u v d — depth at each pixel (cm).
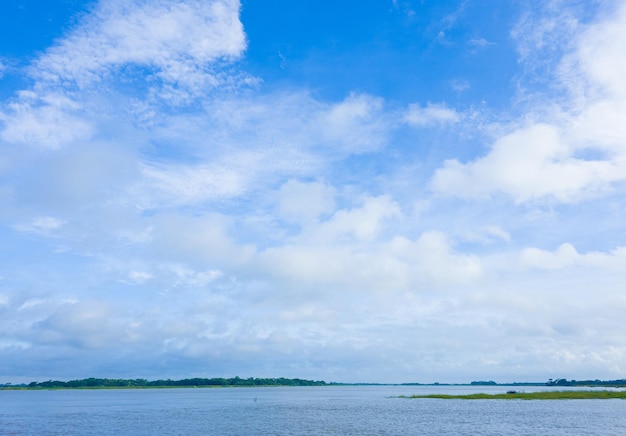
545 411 13150
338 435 8488
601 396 17988
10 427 10356
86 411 15462
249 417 12500
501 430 9025
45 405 19712
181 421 11475
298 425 10294
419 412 13638
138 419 12125
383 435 8431
